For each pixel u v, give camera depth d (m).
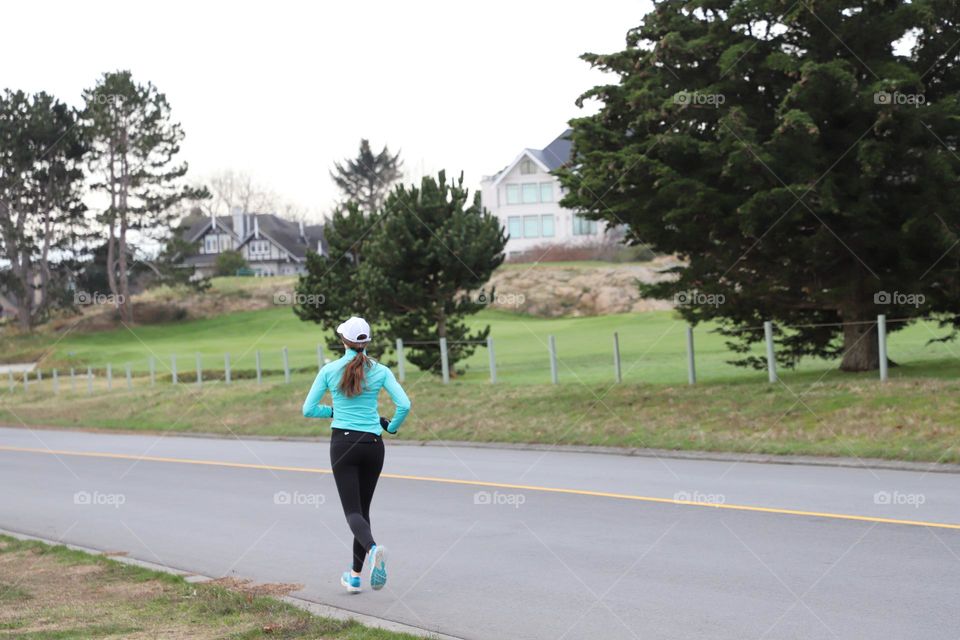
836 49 21.66
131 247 85.31
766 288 22.97
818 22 21.12
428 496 14.85
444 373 31.05
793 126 19.94
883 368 20.92
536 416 23.08
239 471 19.50
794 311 24.44
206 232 122.12
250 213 126.88
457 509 13.59
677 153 22.27
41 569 11.23
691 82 23.28
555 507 13.30
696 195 21.16
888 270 22.94
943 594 8.11
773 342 24.22
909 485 13.44
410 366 40.50
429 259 34.75
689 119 22.50
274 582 9.99
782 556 9.73
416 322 35.16
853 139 21.34
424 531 12.16
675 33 22.02
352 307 39.59
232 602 8.99
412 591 9.29
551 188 90.81
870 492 13.02
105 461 22.94
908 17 20.77
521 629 7.89
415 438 23.17
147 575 10.49
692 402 21.47
